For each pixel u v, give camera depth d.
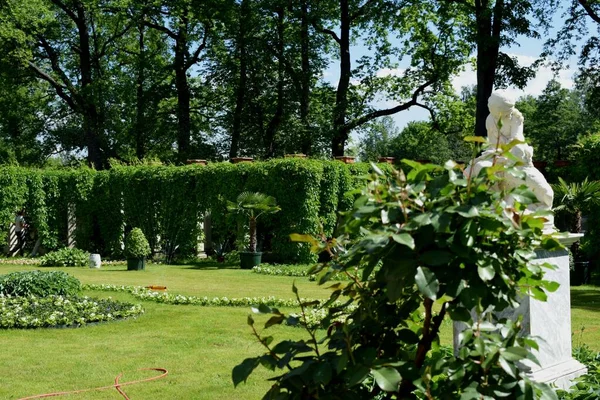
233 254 22.77
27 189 25.75
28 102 39.22
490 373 2.64
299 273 18.67
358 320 2.97
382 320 2.94
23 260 23.61
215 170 23.41
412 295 2.93
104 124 36.66
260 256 20.94
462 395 2.49
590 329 10.44
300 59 35.94
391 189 2.69
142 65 38.03
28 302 12.16
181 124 37.66
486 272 2.55
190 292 14.95
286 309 12.39
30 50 33.41
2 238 25.53
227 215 21.98
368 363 2.51
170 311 12.37
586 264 17.47
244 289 15.52
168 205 24.25
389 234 2.50
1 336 10.12
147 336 10.20
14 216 25.67
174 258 24.14
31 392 7.31
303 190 21.50
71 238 26.27
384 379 2.43
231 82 37.25
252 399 7.02
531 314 5.55
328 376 2.57
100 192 25.58
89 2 34.34
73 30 38.81
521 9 26.34
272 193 22.03
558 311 5.90
